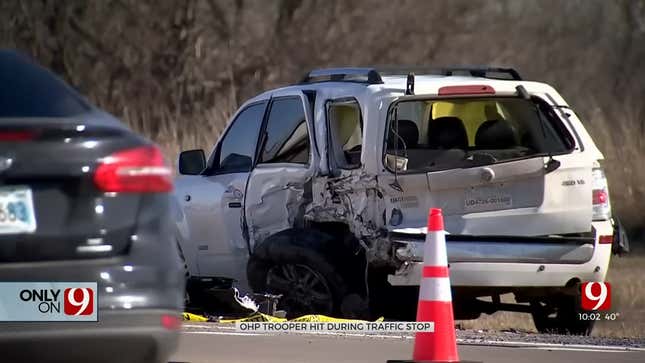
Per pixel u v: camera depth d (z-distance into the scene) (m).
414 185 36.16
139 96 104.38
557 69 107.00
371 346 31.75
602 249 38.00
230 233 40.72
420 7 111.88
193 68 105.62
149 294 21.72
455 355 27.59
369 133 36.75
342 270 37.16
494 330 41.72
